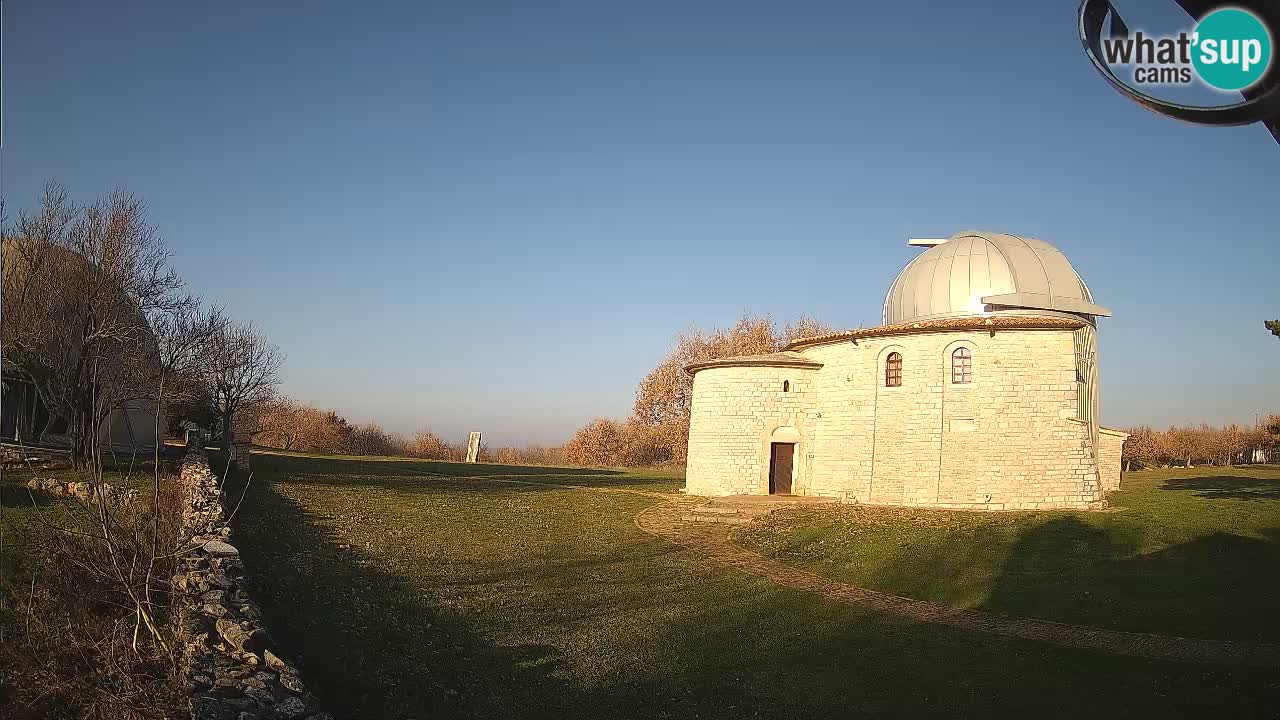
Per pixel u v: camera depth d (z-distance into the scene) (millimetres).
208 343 34594
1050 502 27953
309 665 11602
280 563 16734
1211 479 38875
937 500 28703
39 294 23609
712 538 25438
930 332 29547
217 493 20188
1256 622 15719
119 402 24234
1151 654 14461
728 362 34375
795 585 19766
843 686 13422
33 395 26938
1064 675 13727
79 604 11266
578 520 28188
